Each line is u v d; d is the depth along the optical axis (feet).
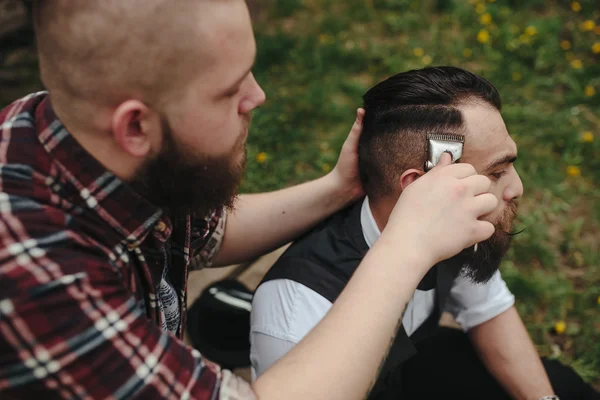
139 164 2.90
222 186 3.07
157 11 2.52
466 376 5.27
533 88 12.17
